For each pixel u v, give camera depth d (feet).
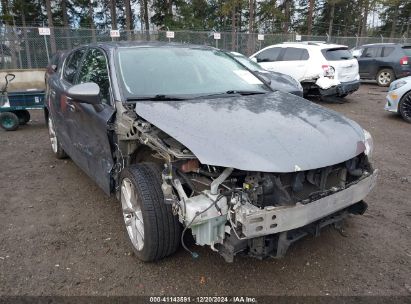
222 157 8.18
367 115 32.42
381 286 9.44
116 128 11.02
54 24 144.66
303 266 10.17
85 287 9.32
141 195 9.36
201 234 8.24
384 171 17.93
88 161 13.29
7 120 25.29
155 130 9.73
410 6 171.01
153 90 11.63
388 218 12.99
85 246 11.11
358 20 171.63
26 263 10.27
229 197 8.23
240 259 10.37
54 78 17.49
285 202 8.20
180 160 8.83
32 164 18.43
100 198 14.40
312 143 9.04
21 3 133.39
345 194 9.20
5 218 12.87
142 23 148.25
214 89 12.32
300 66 37.35
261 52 41.50
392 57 51.98
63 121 15.62
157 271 9.90
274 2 137.90
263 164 8.13
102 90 12.29
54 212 13.29
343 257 10.62
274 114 10.33
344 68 36.88
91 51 14.35
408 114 29.17
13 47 53.06
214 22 149.18
